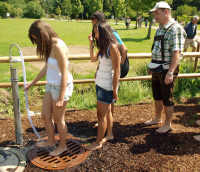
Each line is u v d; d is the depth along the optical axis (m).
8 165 2.76
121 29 30.41
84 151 3.10
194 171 2.72
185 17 29.92
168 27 3.08
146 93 5.18
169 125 3.61
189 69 6.16
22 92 5.15
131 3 20.61
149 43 16.25
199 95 5.26
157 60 3.31
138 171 2.73
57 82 2.62
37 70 7.70
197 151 3.11
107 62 2.80
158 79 3.53
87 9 70.69
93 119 4.08
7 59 3.48
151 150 3.12
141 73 6.18
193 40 8.95
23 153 3.02
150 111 4.42
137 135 3.51
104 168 2.78
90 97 4.87
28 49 12.75
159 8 3.05
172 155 3.02
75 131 3.65
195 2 55.28
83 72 7.42
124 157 2.98
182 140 3.37
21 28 28.11
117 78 2.79
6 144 3.21
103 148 3.16
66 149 3.07
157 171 2.72
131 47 14.02
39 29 2.44
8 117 4.06
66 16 69.25
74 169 2.75
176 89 5.33
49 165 2.81
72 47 13.71
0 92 4.83
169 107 3.47
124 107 4.59
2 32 22.80
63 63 2.50
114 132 3.59
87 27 32.94
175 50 3.05
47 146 3.16
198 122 3.99
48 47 2.52
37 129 3.64
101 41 2.70
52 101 2.77
